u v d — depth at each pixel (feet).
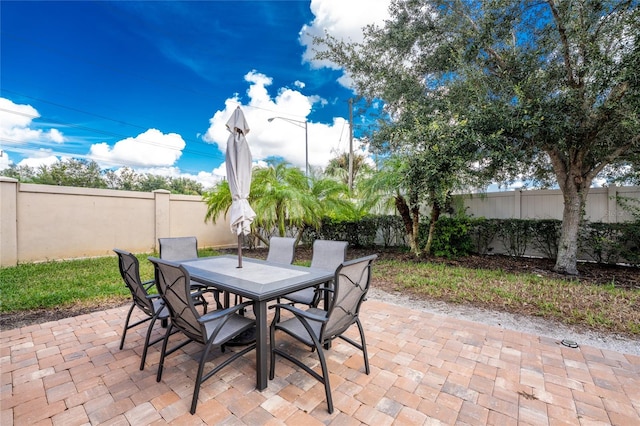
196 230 32.12
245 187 11.60
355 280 7.38
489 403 6.75
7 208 20.77
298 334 7.26
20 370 8.01
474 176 19.04
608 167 19.49
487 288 15.61
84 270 19.79
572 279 17.10
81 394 6.97
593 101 14.79
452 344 9.68
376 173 24.31
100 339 9.99
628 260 18.92
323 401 6.79
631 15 12.93
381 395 7.02
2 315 12.09
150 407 6.52
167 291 7.14
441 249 24.59
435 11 19.93
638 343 9.75
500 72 17.56
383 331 10.74
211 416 6.25
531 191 23.38
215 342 6.81
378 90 23.32
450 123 17.33
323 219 32.30
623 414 6.39
